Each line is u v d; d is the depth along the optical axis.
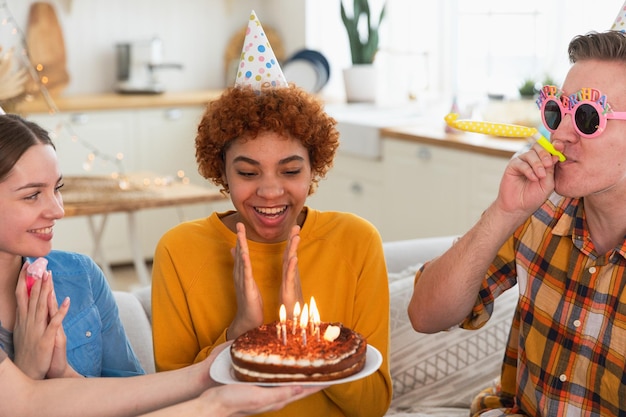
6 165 1.43
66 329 1.65
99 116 4.99
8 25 5.21
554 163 1.50
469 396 2.18
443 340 2.23
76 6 5.42
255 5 5.89
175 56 5.78
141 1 5.62
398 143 4.17
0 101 3.50
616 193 1.49
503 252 1.73
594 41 1.44
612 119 1.40
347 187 4.62
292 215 1.66
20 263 1.58
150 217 5.27
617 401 1.55
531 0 4.48
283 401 1.30
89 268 1.74
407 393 2.20
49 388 1.46
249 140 1.59
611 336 1.55
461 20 4.90
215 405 1.31
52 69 5.30
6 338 1.54
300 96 1.65
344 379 1.29
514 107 3.93
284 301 1.54
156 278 1.75
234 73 5.78
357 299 1.73
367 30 5.18
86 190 3.62
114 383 1.48
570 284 1.61
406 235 4.23
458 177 3.83
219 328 1.72
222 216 1.83
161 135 5.16
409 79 4.93
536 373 1.66
